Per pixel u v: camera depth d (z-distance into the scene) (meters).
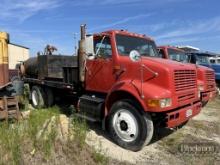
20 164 4.92
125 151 6.16
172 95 5.92
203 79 8.92
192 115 6.81
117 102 6.43
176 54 11.73
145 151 6.22
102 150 6.01
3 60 8.08
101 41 7.22
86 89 7.67
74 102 8.79
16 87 9.01
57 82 9.05
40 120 7.42
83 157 5.46
